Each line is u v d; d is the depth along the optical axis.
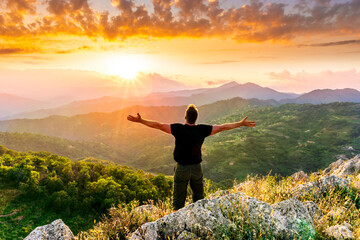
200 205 3.15
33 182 51.47
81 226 42.34
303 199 4.11
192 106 3.68
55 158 70.81
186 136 3.54
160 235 3.07
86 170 60.78
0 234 39.59
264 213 2.89
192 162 3.66
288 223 2.92
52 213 46.38
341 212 3.42
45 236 3.33
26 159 62.53
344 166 8.98
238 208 2.95
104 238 3.27
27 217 45.06
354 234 2.74
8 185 53.34
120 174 61.28
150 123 3.59
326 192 4.35
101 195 47.69
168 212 3.90
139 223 3.58
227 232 2.60
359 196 4.02
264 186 4.70
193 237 2.76
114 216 3.64
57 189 52.47
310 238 2.64
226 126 3.67
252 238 2.53
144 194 42.59
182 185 3.80
